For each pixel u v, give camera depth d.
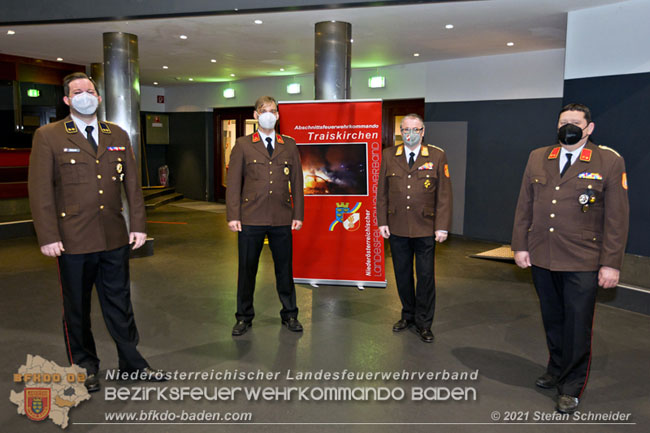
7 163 8.54
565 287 2.69
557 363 2.94
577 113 2.58
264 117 3.52
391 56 7.63
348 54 5.54
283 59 8.07
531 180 2.82
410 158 3.61
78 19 5.52
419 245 3.63
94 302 4.45
